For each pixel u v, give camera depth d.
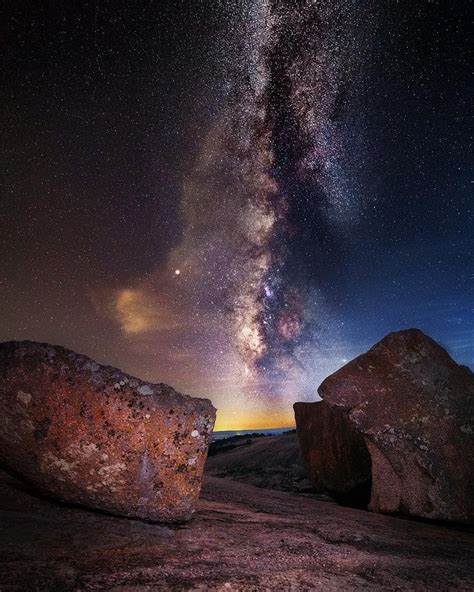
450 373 4.09
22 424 2.32
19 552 1.82
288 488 6.67
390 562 2.46
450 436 3.84
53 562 1.79
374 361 4.19
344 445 5.10
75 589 1.59
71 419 2.36
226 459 9.13
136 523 2.44
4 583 1.54
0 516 2.14
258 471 7.83
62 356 2.43
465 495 3.65
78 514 2.41
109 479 2.39
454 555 2.83
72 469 2.36
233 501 3.80
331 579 2.08
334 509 4.05
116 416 2.41
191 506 2.53
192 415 2.54
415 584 2.15
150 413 2.46
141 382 2.52
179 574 1.88
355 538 2.92
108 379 2.45
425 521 3.75
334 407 4.11
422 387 4.03
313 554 2.43
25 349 2.38
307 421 5.55
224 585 1.83
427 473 3.77
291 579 2.00
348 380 4.11
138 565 1.91
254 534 2.67
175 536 2.39
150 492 2.45
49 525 2.18
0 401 2.29
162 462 2.46
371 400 4.04
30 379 2.33
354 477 4.95
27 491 2.56
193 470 2.54
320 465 5.24
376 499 4.03
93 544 2.06
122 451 2.39
